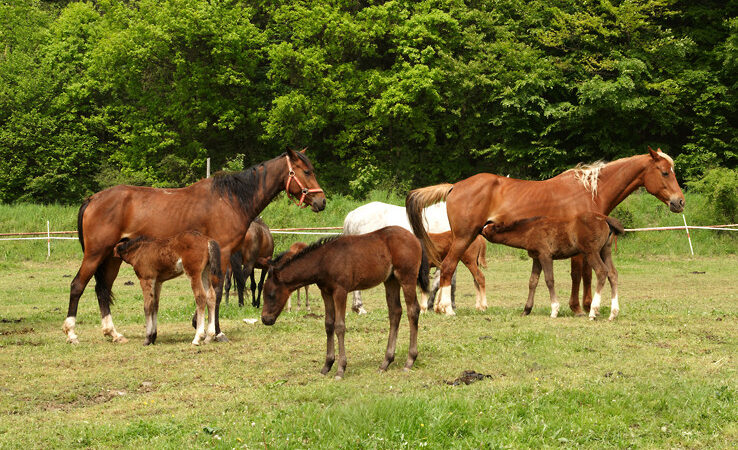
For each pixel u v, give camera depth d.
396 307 7.60
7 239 23.69
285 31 40.38
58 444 5.25
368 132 39.75
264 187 10.00
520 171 38.69
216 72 37.91
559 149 37.69
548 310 11.98
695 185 28.36
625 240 26.23
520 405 5.86
